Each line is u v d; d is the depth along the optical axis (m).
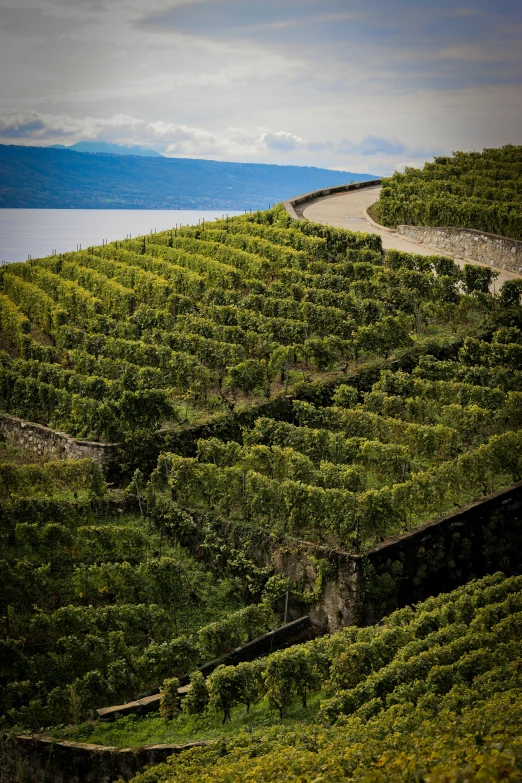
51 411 35.88
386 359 37.91
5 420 37.22
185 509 29.50
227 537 28.27
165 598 26.42
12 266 55.09
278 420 34.69
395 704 19.08
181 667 23.75
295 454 29.30
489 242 49.34
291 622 26.16
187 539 28.95
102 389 35.50
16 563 26.20
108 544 27.67
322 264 46.31
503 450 29.02
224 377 36.56
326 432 30.88
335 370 37.66
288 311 41.09
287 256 47.41
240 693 21.73
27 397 36.47
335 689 21.52
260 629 25.58
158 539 29.36
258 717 22.16
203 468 29.61
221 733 21.41
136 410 33.16
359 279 45.06
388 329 37.59
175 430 33.44
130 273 48.03
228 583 27.56
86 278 48.91
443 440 30.94
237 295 43.28
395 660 20.91
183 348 38.69
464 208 52.25
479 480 28.88
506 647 19.95
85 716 22.45
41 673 23.72
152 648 23.66
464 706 17.88
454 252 51.69
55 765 20.83
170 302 43.69
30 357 42.25
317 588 26.09
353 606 25.55
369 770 14.07
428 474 27.94
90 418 33.34
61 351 42.25
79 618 24.48
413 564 26.69
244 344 38.50
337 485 28.48
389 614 25.81
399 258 46.00
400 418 33.78
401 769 12.87
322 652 22.45
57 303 47.12
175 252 50.72
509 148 70.69
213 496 29.50
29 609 26.12
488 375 35.31
